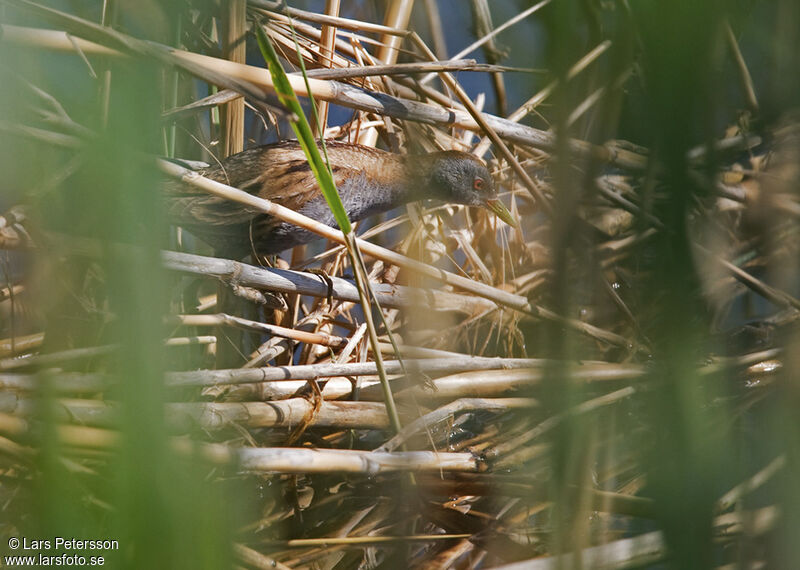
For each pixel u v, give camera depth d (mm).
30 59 4871
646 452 5133
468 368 6410
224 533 2641
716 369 4867
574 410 3264
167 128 6711
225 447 4301
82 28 4871
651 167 2883
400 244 8305
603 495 4828
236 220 6789
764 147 8586
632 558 4188
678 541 3021
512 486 5250
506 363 6531
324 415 6059
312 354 6977
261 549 4895
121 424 2502
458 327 7301
